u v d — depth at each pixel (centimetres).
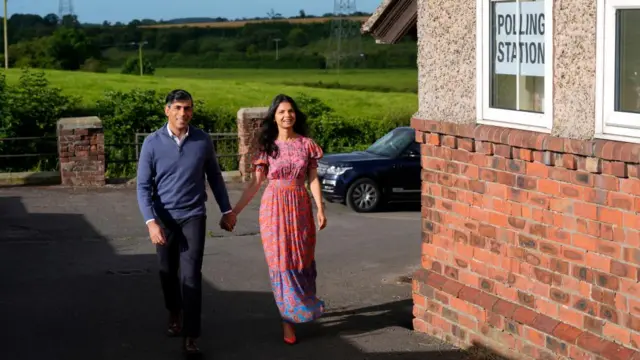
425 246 748
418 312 761
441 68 698
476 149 663
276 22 13838
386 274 1027
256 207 1556
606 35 539
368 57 10850
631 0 520
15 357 702
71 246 1203
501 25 636
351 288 953
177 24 14662
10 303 874
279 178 720
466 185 681
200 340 751
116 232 1309
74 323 800
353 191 1634
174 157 687
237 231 1335
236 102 4194
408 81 8125
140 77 5319
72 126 1716
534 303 619
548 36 584
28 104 2578
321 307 731
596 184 554
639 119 521
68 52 8800
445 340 725
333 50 11488
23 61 8462
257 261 1101
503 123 636
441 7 693
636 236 527
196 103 3014
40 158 2423
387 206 1734
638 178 521
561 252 589
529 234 617
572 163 569
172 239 703
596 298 563
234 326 793
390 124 2797
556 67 578
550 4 580
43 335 761
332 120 2717
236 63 11462
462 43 670
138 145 2030
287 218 717
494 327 661
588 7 549
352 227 1403
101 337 756
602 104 545
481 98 655
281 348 726
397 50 11156
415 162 1661
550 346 600
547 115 591
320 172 1667
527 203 616
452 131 686
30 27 12306
